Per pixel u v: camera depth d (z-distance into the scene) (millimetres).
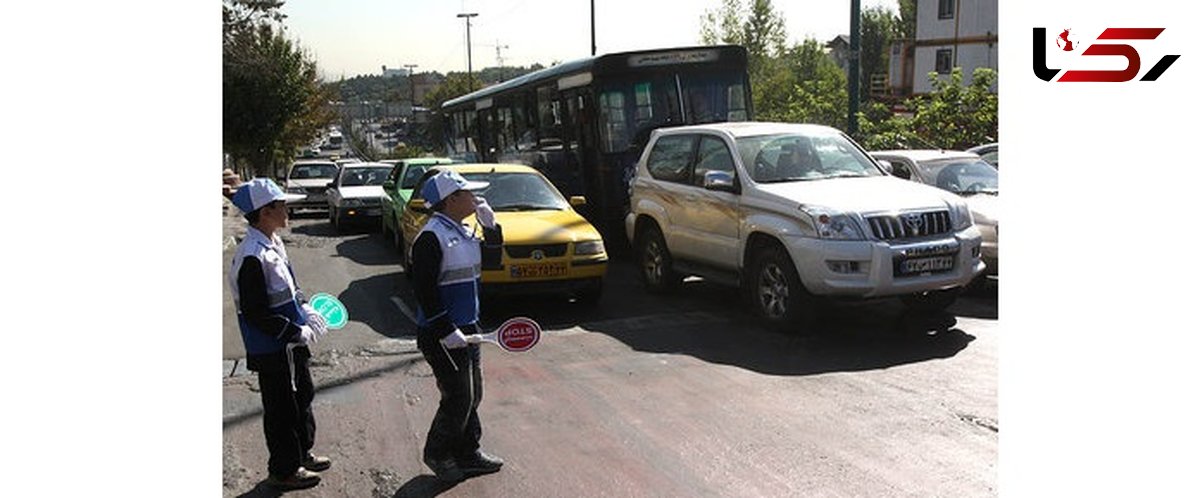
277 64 31828
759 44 37250
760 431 5539
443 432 4844
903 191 8227
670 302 9891
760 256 8375
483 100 19656
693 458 5137
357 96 103125
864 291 7641
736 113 13602
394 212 14625
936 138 19656
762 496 4605
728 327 8531
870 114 29141
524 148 16906
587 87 13617
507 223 9625
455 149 23438
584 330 8578
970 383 6434
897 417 5734
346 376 7051
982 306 9156
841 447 5242
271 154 34219
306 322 4824
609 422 5793
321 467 5094
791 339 7965
